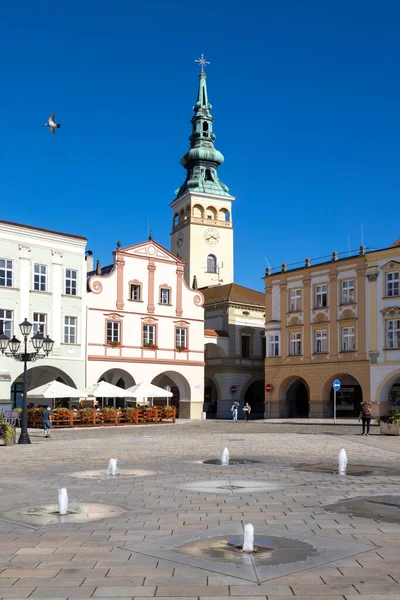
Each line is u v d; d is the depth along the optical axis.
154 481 16.64
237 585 7.56
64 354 54.12
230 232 108.69
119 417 50.66
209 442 31.69
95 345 56.88
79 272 55.62
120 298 59.09
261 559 8.68
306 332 60.94
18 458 23.81
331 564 8.39
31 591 7.42
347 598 7.05
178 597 7.15
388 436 35.47
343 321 57.75
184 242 108.12
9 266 51.47
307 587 7.45
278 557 8.77
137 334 60.03
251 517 11.58
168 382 69.75
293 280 62.78
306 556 8.80
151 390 53.06
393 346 53.91
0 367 50.06
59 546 9.55
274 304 64.50
